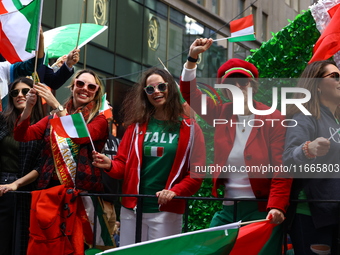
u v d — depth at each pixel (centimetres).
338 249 384
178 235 399
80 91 481
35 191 456
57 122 440
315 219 390
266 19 2273
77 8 1598
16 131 468
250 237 390
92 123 472
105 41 1719
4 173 501
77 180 457
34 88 469
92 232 459
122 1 1797
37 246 444
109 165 452
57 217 446
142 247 401
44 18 1484
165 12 2016
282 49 643
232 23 461
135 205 446
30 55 482
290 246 526
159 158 451
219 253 389
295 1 2319
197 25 2156
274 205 385
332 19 428
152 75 466
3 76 556
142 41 1898
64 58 580
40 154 498
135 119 468
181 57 2111
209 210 652
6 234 486
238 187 420
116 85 1767
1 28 482
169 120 459
